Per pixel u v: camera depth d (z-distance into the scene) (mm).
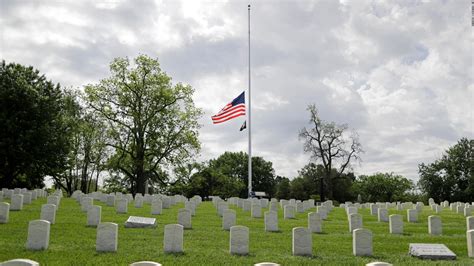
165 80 55531
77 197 35281
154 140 55375
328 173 66188
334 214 32281
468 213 32875
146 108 54906
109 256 13789
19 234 16984
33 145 45469
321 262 14125
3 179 46625
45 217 20641
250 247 16672
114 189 59875
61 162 49406
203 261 13695
